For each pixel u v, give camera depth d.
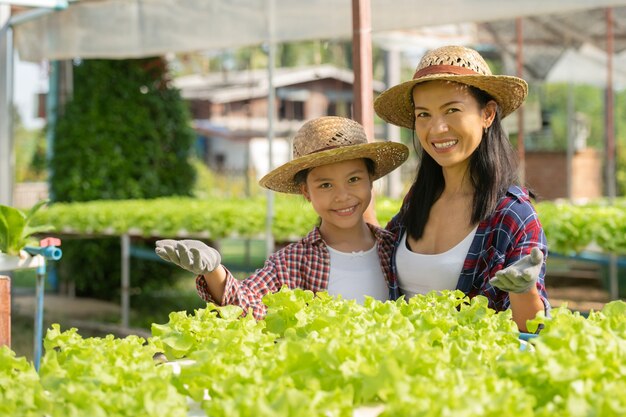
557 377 1.38
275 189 3.05
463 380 1.41
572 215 6.17
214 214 7.04
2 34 6.57
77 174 9.35
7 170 6.61
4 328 3.08
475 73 2.56
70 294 9.59
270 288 2.77
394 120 2.95
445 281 2.62
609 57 10.35
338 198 2.77
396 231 2.95
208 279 2.42
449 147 2.55
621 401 1.26
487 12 4.79
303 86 26.38
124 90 9.51
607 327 1.72
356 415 1.43
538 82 14.63
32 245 4.08
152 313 8.56
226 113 27.23
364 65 3.39
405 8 5.01
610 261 7.25
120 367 1.56
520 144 10.79
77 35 7.07
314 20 5.65
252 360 1.63
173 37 6.52
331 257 2.86
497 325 1.94
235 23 6.07
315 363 1.53
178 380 1.58
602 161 17.77
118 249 9.30
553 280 9.82
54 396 1.48
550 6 4.64
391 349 1.59
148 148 9.61
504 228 2.53
